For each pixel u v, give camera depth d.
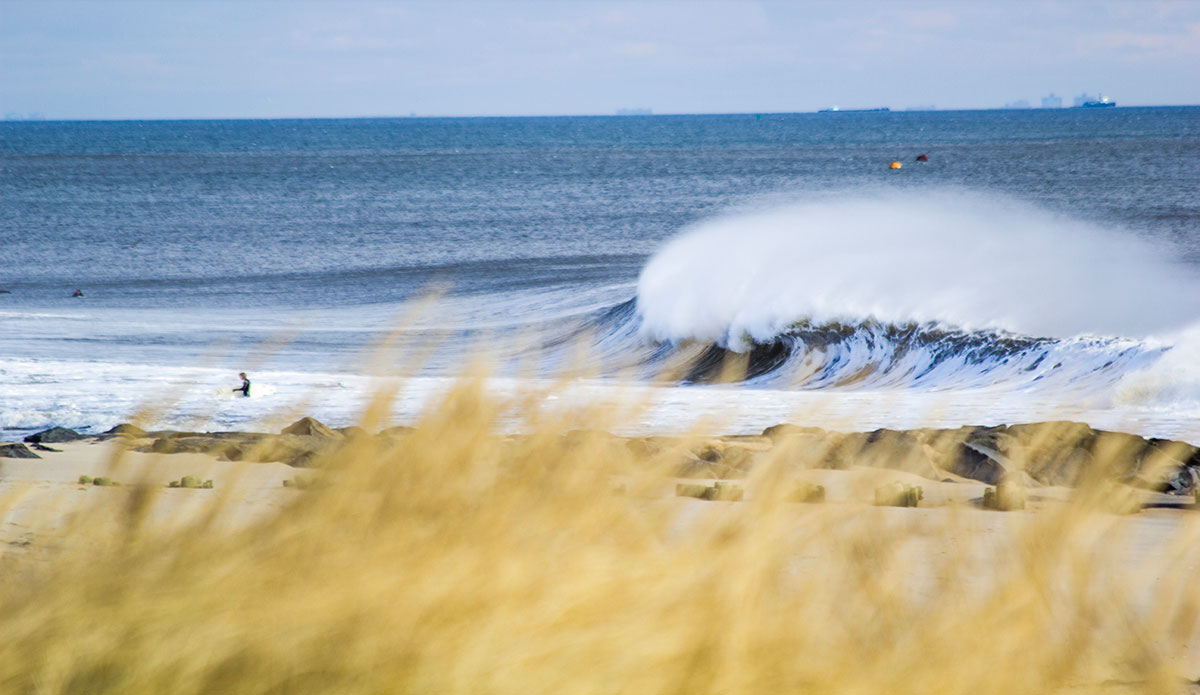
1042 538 1.48
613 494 1.55
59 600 1.44
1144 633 1.41
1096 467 1.61
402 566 1.45
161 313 37.50
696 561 1.44
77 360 25.52
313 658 1.38
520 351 1.68
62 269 50.97
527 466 1.55
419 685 1.34
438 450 1.55
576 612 1.40
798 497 1.56
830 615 1.42
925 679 1.36
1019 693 1.38
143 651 1.38
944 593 1.43
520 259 52.50
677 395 1.69
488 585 1.41
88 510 1.58
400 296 41.88
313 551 1.49
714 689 1.34
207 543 1.50
